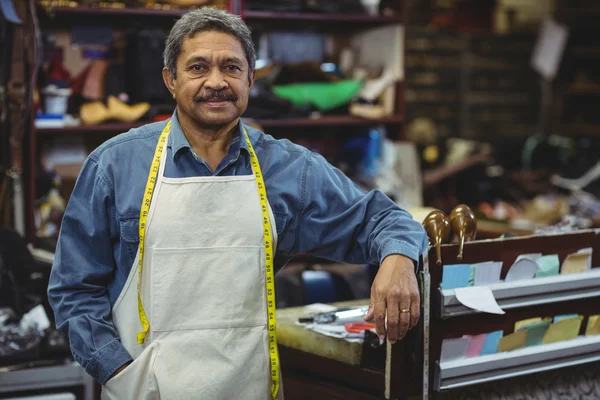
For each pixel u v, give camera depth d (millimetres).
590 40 6758
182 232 1762
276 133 4363
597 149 6172
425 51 6102
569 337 2125
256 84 4020
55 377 2695
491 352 1989
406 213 1870
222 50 1726
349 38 4551
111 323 1810
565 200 5469
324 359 2115
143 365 1740
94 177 1780
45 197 3770
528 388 2123
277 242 1854
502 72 6402
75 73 3916
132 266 1786
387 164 4348
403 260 1734
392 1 4289
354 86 4180
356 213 1873
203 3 3830
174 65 1765
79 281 1774
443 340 1902
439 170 5586
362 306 2447
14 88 3379
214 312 1771
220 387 1758
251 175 1821
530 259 2000
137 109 3750
